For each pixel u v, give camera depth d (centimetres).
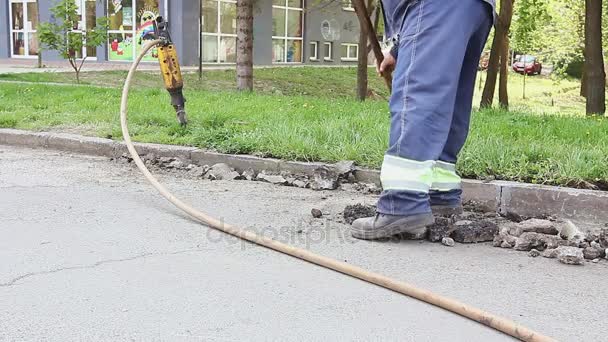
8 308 327
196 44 2591
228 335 301
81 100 1095
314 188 600
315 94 2264
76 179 625
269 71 2641
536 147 608
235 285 362
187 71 2319
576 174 523
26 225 468
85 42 1719
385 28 475
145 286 357
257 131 732
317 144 666
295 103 1073
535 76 4431
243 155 670
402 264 402
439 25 427
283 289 357
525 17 2194
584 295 356
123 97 673
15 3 2850
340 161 623
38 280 363
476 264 404
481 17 438
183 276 374
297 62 3228
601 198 488
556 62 3152
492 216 516
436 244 444
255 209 526
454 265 402
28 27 2841
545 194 507
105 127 838
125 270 381
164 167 691
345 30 3441
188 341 295
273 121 798
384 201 440
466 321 322
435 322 320
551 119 908
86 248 420
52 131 830
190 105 1005
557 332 311
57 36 1689
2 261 392
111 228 465
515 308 338
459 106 472
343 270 383
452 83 429
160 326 309
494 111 1021
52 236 443
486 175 553
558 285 371
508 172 546
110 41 2656
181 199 555
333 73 2855
